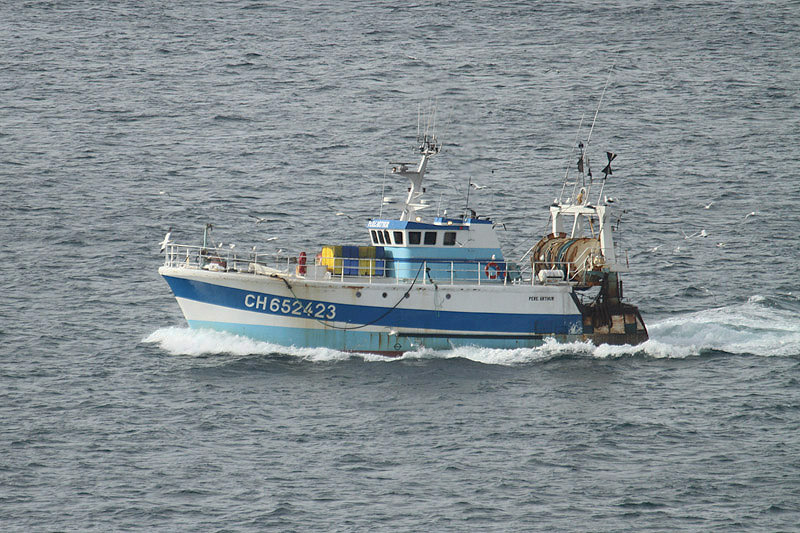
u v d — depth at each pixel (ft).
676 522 429.79
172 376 584.40
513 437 508.12
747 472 472.03
